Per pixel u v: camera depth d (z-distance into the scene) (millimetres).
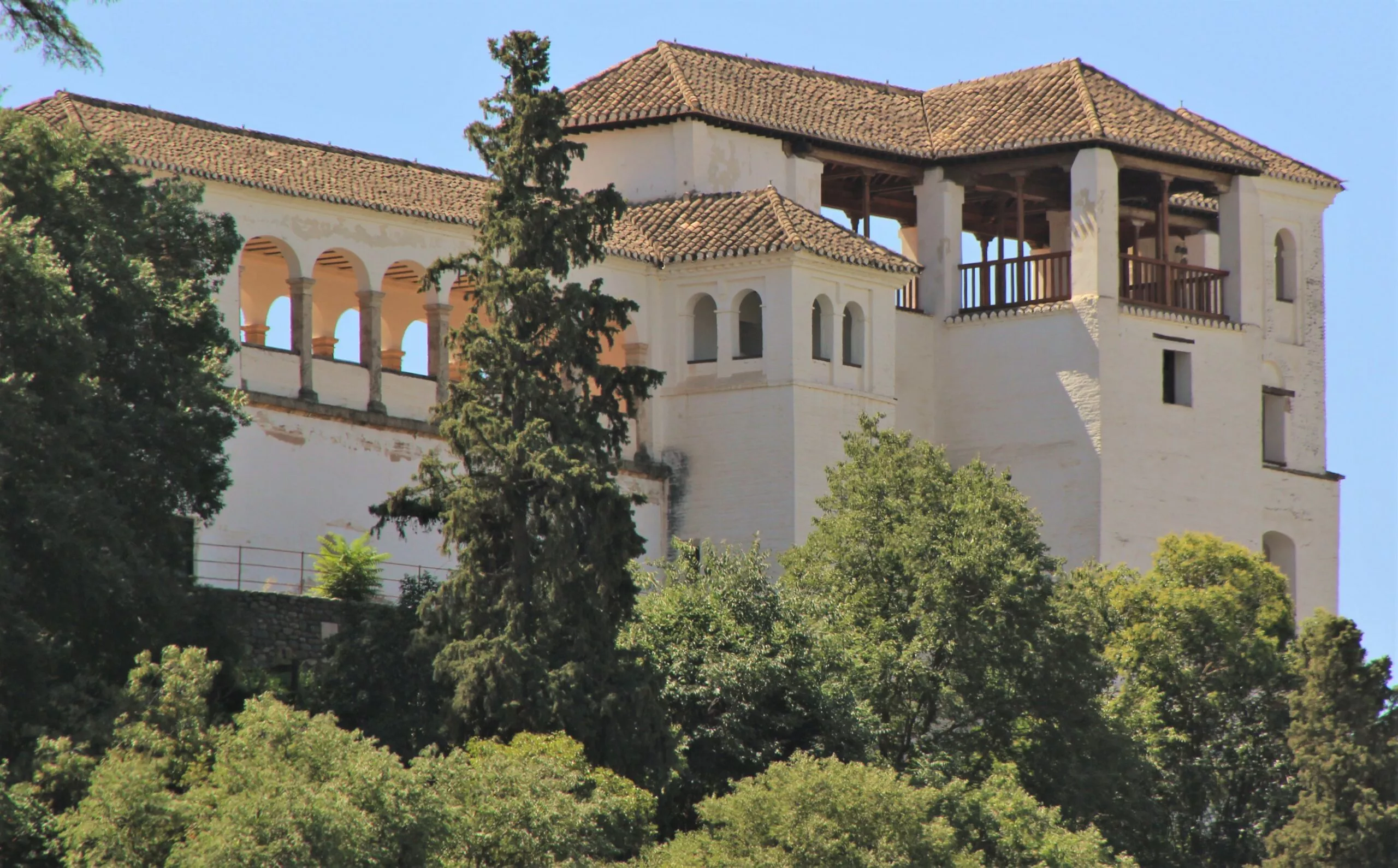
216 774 129125
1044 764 175125
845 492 182750
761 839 145750
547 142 167500
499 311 163875
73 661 146875
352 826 126812
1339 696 195875
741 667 162875
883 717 172875
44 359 144625
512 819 136875
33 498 141875
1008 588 174500
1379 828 190625
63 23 146875
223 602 154875
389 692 161125
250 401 189125
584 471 158000
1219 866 194625
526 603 157750
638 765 155000
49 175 156375
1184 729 197500
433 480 162500
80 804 127875
